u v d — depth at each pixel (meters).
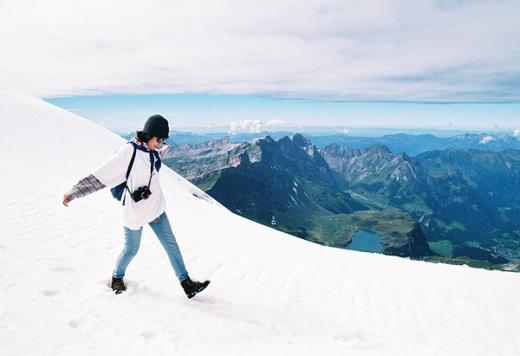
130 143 5.19
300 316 6.21
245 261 8.62
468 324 6.91
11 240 6.48
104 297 5.07
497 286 9.12
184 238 9.64
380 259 11.58
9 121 22.84
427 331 6.41
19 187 9.82
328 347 5.07
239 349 4.51
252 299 6.57
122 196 5.32
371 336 5.81
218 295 6.46
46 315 4.35
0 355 3.52
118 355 3.89
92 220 8.73
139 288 5.72
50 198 9.62
